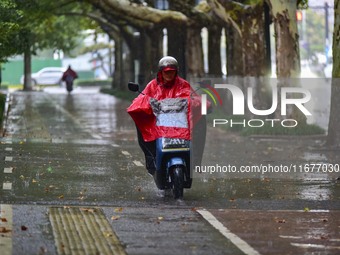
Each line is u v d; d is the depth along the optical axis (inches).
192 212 671.1
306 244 567.5
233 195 776.3
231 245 559.8
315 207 714.2
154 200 733.3
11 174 871.7
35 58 5147.6
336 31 1261.1
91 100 2539.4
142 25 2605.8
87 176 873.5
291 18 1551.4
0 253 523.2
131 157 1059.3
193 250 543.5
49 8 2303.2
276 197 767.1
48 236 573.6
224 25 1989.4
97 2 2427.4
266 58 1673.2
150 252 536.4
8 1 1562.5
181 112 740.0
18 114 1882.4
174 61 737.6
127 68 3129.9
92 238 570.9
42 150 1116.5
